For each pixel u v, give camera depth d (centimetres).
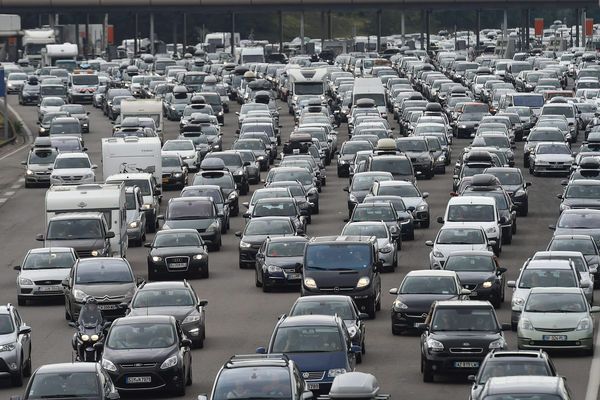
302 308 10400
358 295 12231
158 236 14775
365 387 7075
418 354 10725
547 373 8131
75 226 14962
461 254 12888
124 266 12550
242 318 12406
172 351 9438
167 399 9306
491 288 12544
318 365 8900
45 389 8019
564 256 12875
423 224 17475
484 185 17038
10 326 10038
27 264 13575
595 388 9375
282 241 13975
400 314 11425
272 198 16925
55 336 11781
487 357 8294
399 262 15125
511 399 7306
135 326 9650
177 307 11175
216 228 16362
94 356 9606
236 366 7712
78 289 12225
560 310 10575
